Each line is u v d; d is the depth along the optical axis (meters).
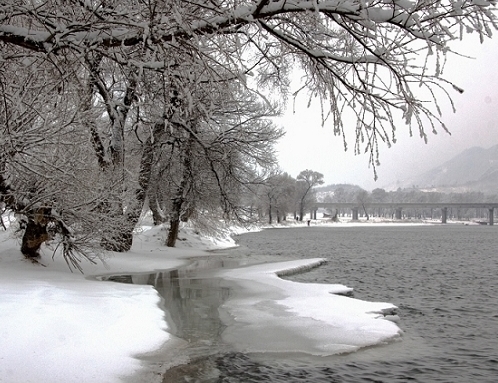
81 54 5.75
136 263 22.02
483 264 28.81
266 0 5.23
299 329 10.52
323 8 5.25
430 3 4.86
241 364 8.27
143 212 33.25
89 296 11.80
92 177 16.47
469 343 10.20
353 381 7.74
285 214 102.94
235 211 28.73
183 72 5.86
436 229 128.25
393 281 20.23
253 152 27.16
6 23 6.04
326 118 6.26
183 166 28.12
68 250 17.27
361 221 189.50
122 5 5.79
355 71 5.66
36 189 15.89
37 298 10.59
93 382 6.72
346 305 13.17
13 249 17.92
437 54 5.06
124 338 8.78
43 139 11.23
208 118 6.20
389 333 10.48
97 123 13.88
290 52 6.64
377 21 5.12
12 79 7.76
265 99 5.74
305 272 22.72
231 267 22.56
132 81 6.64
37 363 7.00
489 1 4.71
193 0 5.46
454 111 5.30
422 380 7.90
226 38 5.88
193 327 10.50
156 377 7.33
